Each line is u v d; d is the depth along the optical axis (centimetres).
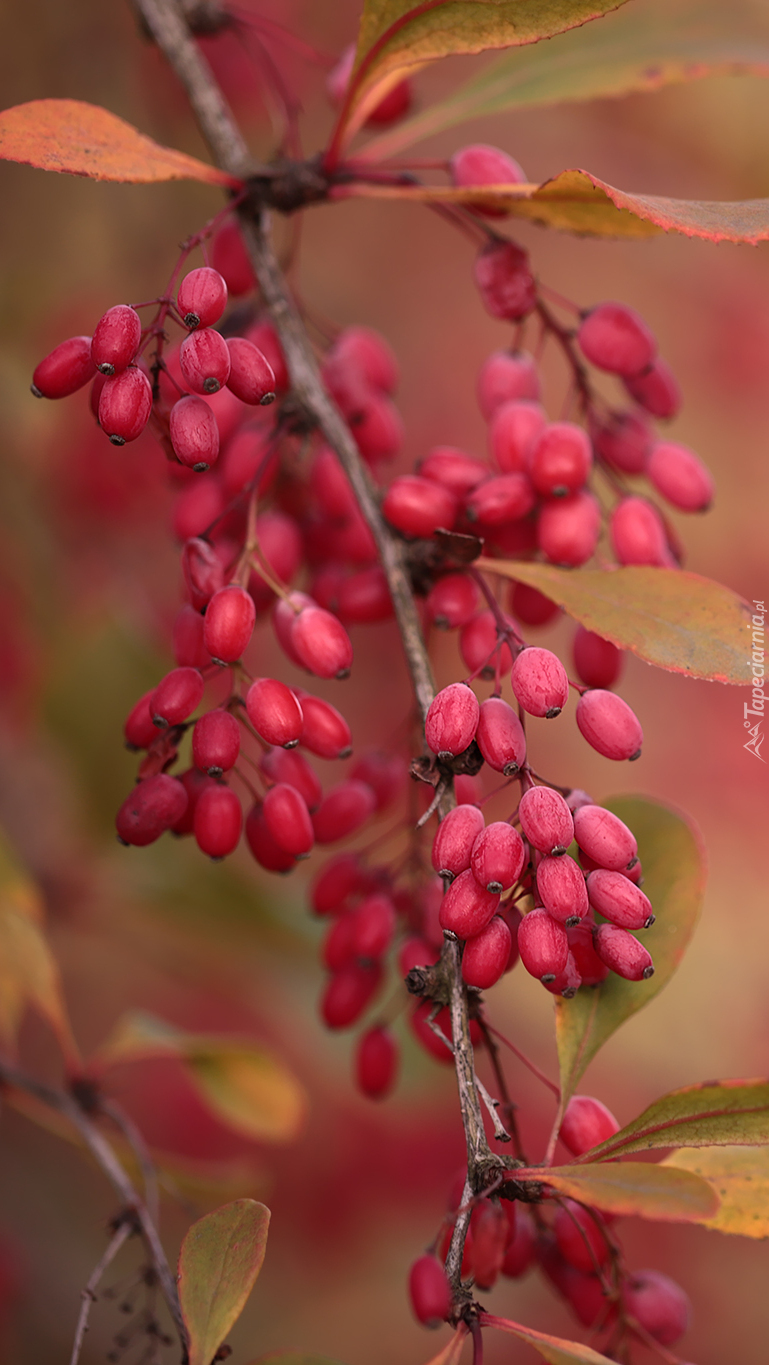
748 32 63
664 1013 141
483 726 53
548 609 59
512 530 58
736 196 123
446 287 142
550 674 54
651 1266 121
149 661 82
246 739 92
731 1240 124
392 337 142
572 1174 52
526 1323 117
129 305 53
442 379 143
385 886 59
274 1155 111
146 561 107
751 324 149
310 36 115
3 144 55
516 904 55
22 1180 104
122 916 85
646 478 59
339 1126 112
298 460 58
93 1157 62
